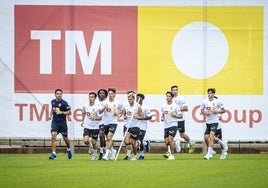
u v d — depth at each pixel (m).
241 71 79.19
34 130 78.69
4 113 78.56
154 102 78.94
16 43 78.62
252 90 79.06
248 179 48.19
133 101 66.88
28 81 78.56
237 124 78.94
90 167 57.50
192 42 79.19
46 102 78.69
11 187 43.09
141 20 79.06
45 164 60.66
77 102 78.69
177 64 79.00
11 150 78.56
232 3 79.12
